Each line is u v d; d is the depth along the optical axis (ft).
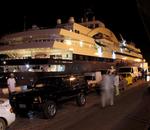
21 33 86.94
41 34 80.43
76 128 28.81
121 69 106.32
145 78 134.82
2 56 87.15
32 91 38.68
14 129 29.04
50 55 77.66
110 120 32.94
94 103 50.65
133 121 31.76
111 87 46.98
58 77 43.80
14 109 37.01
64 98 41.81
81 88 47.44
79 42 86.17
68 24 90.17
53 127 29.96
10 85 51.34
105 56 107.65
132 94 67.15
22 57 80.53
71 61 78.79
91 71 85.40
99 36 105.81
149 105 46.16
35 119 35.65
